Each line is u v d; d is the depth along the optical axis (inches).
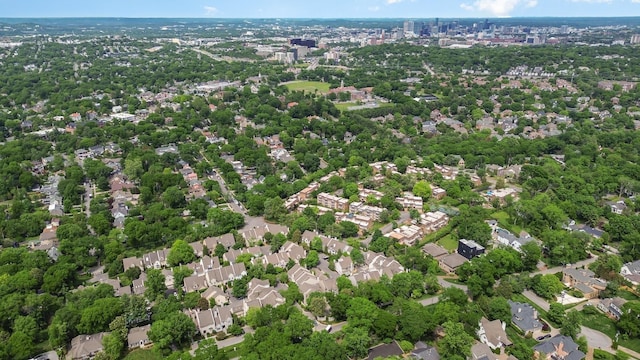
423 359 7470.5
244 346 7662.4
